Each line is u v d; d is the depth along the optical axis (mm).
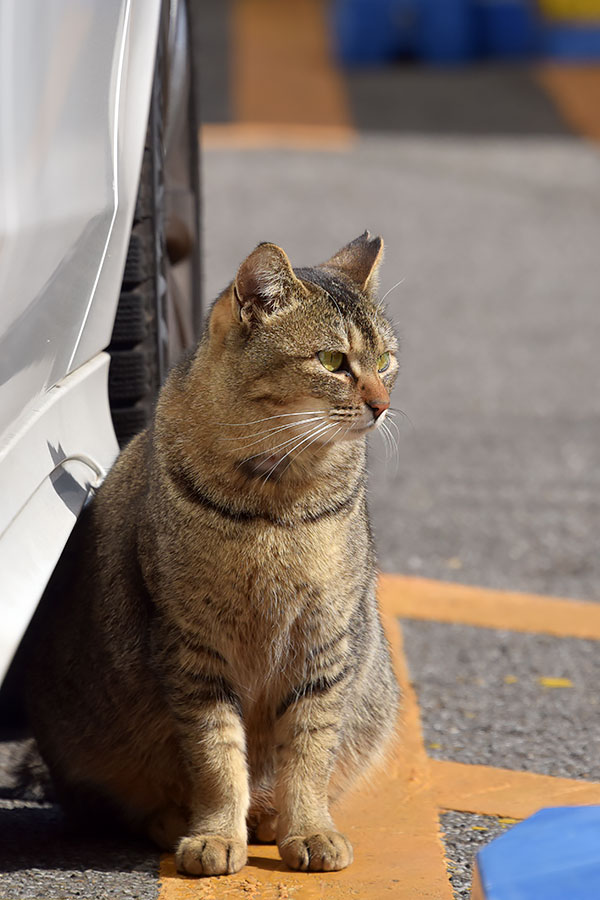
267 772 3869
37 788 4223
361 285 4051
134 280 4195
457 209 17500
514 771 4254
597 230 17016
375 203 17453
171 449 3516
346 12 26938
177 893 3215
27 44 2852
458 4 27016
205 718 3506
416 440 9773
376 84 24953
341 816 3854
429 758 4363
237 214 16500
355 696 3783
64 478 3406
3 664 2686
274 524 3436
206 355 3586
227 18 32062
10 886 3203
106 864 3449
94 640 3662
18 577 2861
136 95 3662
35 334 2904
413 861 3477
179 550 3406
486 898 2584
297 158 19375
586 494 8539
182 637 3459
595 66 26922
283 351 3598
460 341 12812
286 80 25125
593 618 6148
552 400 10984
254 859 3545
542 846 2740
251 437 3467
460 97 23891
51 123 2949
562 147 20781
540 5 27766
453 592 6492
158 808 3824
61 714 3805
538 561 7176
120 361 4223
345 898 3205
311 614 3520
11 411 2861
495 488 8633
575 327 13406
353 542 3607
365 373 3736
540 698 5059
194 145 5250
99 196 3271
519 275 15141
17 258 2715
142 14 3742
